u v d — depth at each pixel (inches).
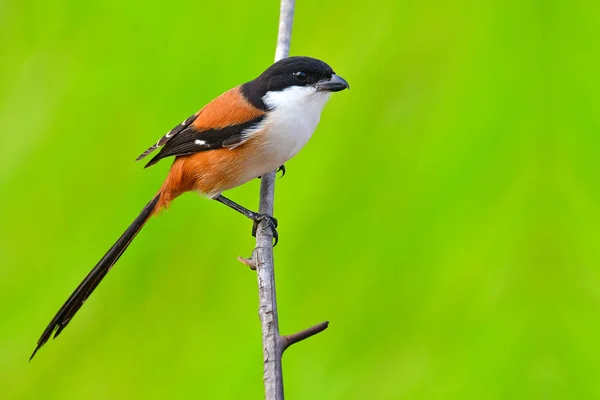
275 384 224.2
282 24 232.1
